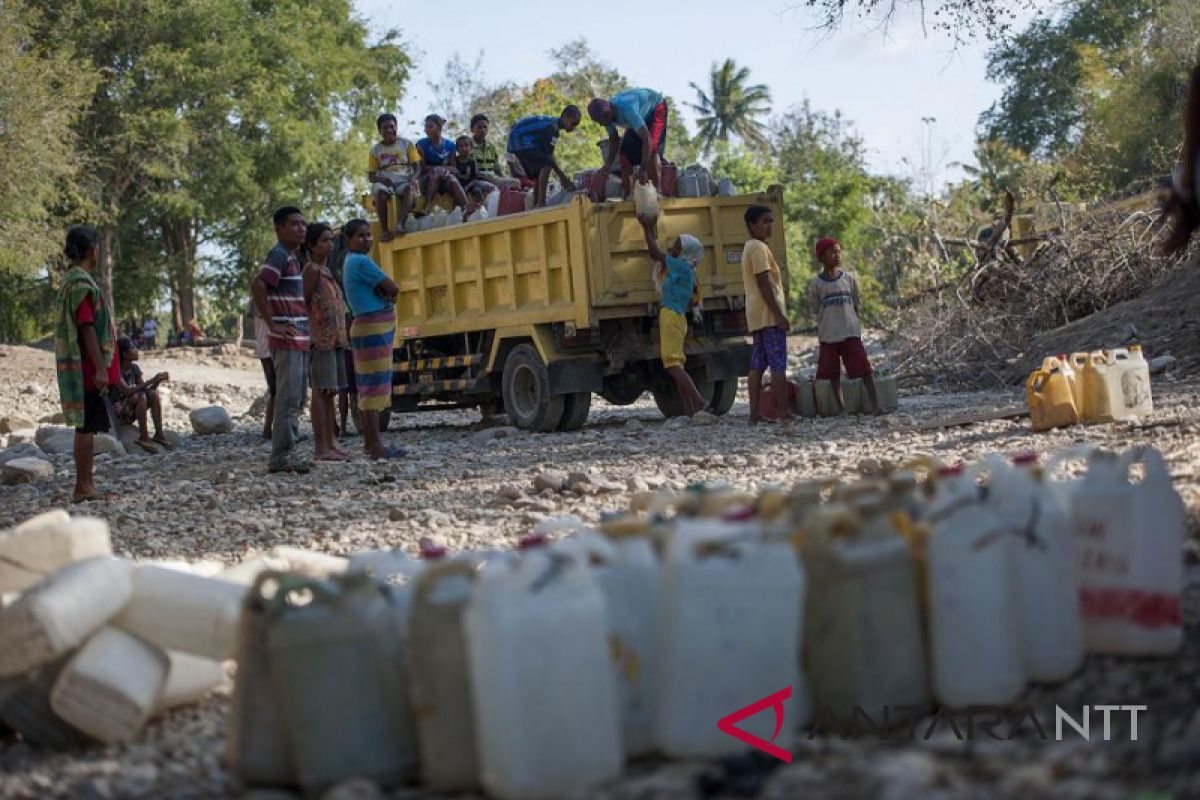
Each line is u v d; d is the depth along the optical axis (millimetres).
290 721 3926
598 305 14992
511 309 16062
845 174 59969
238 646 4125
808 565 4062
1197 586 5203
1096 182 44219
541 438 14766
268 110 53844
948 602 4090
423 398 18250
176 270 57062
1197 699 3977
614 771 3717
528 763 3594
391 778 3943
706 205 15656
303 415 22469
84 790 4145
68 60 47750
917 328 20297
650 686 3967
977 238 22609
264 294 12102
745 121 97125
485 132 18500
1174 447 9031
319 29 57938
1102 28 63344
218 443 17422
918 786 3379
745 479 9922
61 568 4805
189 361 38219
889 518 4133
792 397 15078
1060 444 10047
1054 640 4293
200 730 4781
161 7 52938
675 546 3922
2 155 41875
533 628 3586
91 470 11508
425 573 3861
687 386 15000
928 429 12344
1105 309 19594
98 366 11195
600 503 9375
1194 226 5355
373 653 3936
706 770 3719
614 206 15078
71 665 4543
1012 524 4297
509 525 8719
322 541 8656
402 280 17953
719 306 15836
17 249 43531
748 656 3818
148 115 51688
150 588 4715
